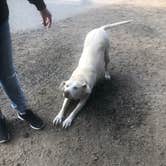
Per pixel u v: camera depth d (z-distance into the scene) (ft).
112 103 12.41
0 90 13.01
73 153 10.57
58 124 11.55
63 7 19.48
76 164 10.22
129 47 15.46
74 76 11.94
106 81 13.41
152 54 15.01
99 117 11.84
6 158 10.44
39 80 13.51
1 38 9.34
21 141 10.98
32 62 14.48
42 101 12.50
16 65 14.24
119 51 15.16
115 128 11.41
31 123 11.34
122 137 11.07
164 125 11.51
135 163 10.21
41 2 9.65
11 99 10.87
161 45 15.67
